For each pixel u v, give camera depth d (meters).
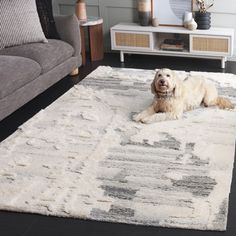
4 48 4.53
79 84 4.83
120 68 5.35
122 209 2.79
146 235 2.59
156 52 5.56
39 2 4.89
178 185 2.99
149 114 3.97
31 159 3.38
